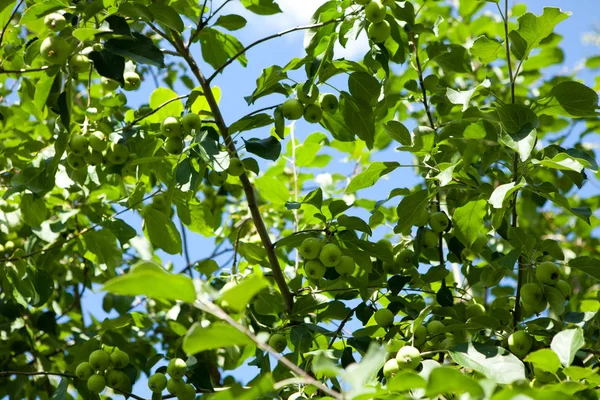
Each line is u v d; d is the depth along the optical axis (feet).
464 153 13.99
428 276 14.58
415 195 13.17
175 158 13.85
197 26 14.56
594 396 9.90
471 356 10.51
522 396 6.32
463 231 14.29
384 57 14.17
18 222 18.11
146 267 6.21
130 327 19.27
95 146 13.87
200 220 16.16
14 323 18.51
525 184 10.88
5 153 15.85
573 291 21.40
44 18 12.92
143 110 15.25
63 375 13.73
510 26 21.01
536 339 12.69
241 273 15.39
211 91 14.48
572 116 12.64
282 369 13.94
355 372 6.27
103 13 13.14
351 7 14.19
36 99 14.40
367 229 13.50
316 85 13.51
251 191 14.46
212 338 6.46
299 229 17.66
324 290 14.20
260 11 16.16
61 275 20.59
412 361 10.78
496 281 13.30
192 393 13.16
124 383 13.51
